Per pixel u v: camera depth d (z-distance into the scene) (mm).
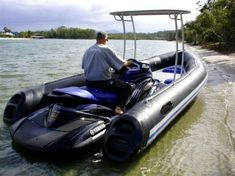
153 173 4371
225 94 9148
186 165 4625
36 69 14258
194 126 6273
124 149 4480
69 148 4438
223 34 32969
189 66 9266
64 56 23297
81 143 4539
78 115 4941
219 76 12680
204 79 8453
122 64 5531
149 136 4723
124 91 5605
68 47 40875
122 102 5594
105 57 5453
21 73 12648
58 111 4883
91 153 4816
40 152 4449
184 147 5246
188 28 56469
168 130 6023
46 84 6344
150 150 5105
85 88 5539
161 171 4430
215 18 33938
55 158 4613
